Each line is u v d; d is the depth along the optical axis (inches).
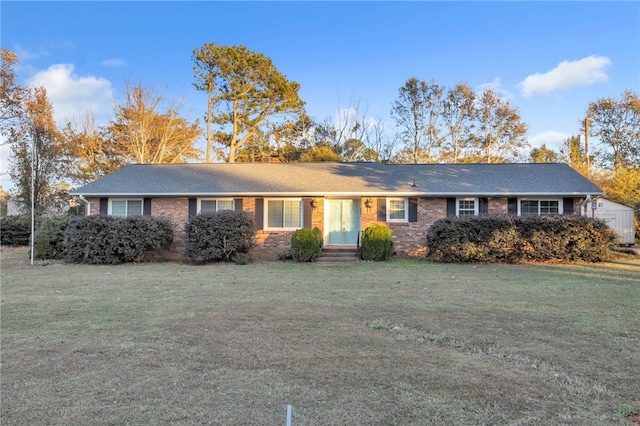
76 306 312.3
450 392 154.3
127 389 156.8
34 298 345.4
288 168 836.6
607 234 617.9
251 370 177.8
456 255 615.8
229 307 308.7
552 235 612.1
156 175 796.0
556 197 691.4
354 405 143.2
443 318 273.0
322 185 731.4
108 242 628.4
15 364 184.4
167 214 727.1
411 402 145.4
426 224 703.1
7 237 1026.7
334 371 176.1
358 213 749.3
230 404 144.0
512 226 614.5
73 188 1199.6
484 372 174.7
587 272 506.3
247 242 642.2
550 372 174.7
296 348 208.7
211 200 727.7
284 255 668.1
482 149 1514.5
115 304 320.2
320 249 653.3
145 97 1296.8
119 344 214.8
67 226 671.1
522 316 277.7
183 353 200.8
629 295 352.8
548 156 1577.3
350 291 379.2
